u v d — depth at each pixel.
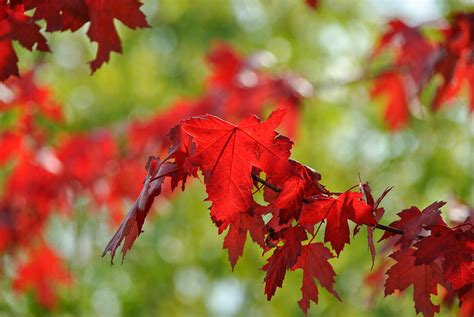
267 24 10.03
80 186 6.17
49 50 2.84
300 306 2.54
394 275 2.69
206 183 2.42
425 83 4.95
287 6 10.05
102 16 2.82
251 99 6.38
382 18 5.55
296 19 10.03
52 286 6.82
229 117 6.35
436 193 9.10
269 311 9.20
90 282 8.54
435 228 2.52
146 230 9.15
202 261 9.33
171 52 9.90
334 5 9.85
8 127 6.47
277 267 2.46
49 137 7.09
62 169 6.16
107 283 8.81
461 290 2.62
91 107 9.48
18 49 7.96
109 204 6.26
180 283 9.38
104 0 2.81
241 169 2.43
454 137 8.98
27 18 2.84
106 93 9.62
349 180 9.43
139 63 9.84
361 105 9.28
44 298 6.84
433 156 9.04
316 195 2.46
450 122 8.85
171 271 9.18
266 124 2.41
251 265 9.15
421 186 9.03
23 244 6.31
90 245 8.09
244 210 2.43
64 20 2.78
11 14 2.83
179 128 2.46
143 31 9.84
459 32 4.82
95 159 6.19
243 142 2.42
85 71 9.65
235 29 9.90
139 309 8.92
